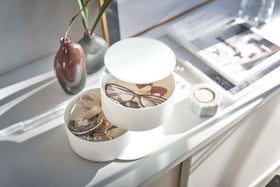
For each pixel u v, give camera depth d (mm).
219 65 823
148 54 616
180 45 911
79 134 645
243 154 987
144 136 701
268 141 1076
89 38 756
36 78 824
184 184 836
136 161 661
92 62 787
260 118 873
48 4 770
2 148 679
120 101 601
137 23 923
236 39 898
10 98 775
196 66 845
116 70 584
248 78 796
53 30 830
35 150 679
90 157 645
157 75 575
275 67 823
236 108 752
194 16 981
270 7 941
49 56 883
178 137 701
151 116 571
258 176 1301
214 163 859
